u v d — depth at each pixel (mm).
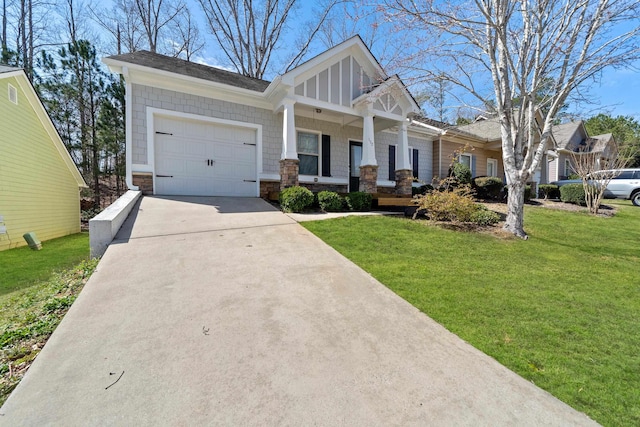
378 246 4863
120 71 6824
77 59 12719
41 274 5062
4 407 1559
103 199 17031
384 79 8297
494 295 3342
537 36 6020
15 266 5629
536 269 4395
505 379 1990
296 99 7762
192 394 1694
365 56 8766
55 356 1962
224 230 5031
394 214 7680
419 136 12648
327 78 8258
